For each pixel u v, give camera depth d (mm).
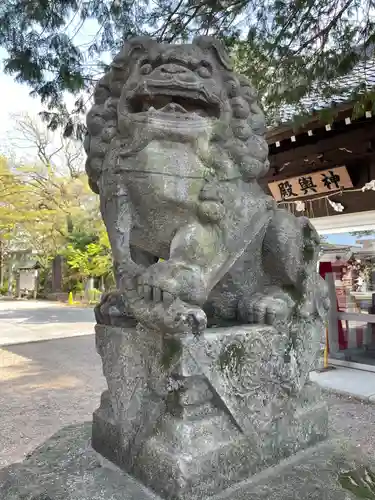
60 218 17031
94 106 1471
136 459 1165
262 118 1505
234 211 1395
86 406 3809
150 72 1313
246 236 1396
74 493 1083
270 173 5301
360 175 4660
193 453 1070
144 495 1074
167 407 1183
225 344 1209
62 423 3367
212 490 1075
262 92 3521
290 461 1290
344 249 5047
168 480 1048
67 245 16953
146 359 1242
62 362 5742
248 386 1251
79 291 17297
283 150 5117
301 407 1417
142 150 1295
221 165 1377
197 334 1155
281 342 1364
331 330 4910
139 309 1205
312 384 1508
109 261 15008
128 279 1267
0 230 19688
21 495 1113
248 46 3412
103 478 1169
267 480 1163
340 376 4324
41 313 12883
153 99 1307
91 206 16516
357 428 2908
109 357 1356
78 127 3619
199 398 1151
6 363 5695
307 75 3303
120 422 1278
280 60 3359
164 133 1284
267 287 1514
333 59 3232
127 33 3209
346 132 4535
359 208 4750
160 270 1194
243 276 1471
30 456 1354
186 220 1326
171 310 1132
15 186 16047
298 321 1460
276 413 1310
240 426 1192
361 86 3404
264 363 1304
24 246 23672
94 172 1460
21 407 3777
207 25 3273
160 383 1183
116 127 1407
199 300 1208
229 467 1127
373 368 4473
